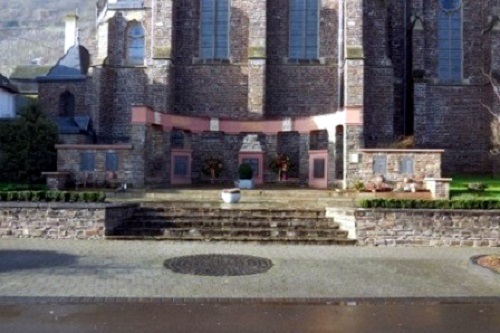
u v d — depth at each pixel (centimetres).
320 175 3272
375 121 3828
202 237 1903
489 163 3959
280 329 919
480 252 1747
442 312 1040
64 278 1268
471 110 4075
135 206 2147
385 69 3841
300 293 1165
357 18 3534
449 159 4053
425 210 1888
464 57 4109
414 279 1316
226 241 1864
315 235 1955
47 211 1912
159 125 3123
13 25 12094
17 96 4794
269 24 3891
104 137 3988
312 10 3903
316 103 3866
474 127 4072
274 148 3497
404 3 4141
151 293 1140
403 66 4122
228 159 3625
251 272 1371
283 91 3878
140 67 4022
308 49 3897
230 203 2358
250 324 945
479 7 4128
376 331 912
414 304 1099
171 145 3516
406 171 2861
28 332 879
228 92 3888
